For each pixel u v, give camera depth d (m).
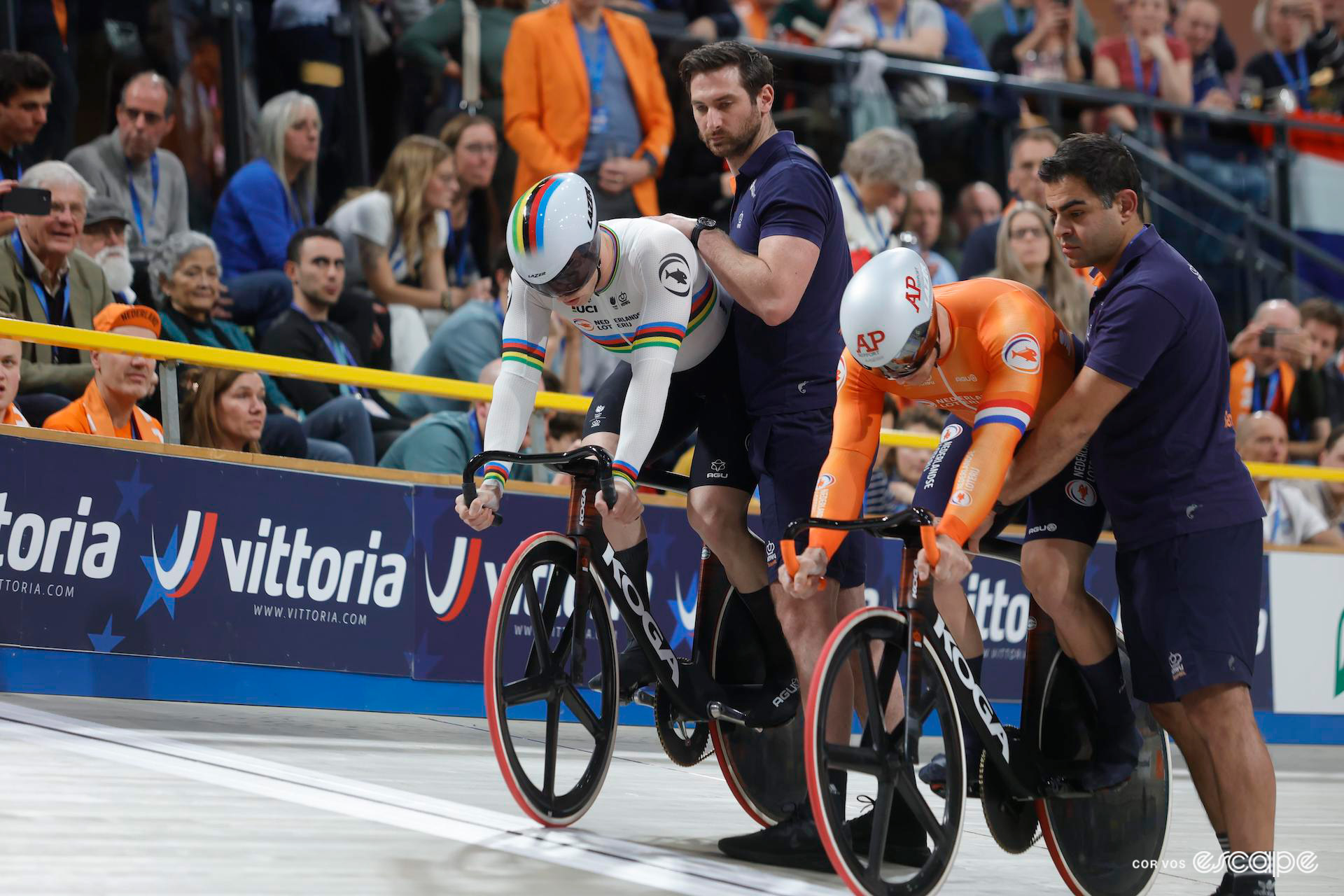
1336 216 29.33
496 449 9.12
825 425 9.65
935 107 24.80
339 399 17.28
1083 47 28.70
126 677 13.32
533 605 9.04
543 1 21.94
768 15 27.22
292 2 20.09
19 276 15.18
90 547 13.19
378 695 14.74
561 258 8.59
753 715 9.71
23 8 17.78
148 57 18.86
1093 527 9.24
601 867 7.95
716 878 7.99
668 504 16.50
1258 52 32.62
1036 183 24.81
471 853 7.96
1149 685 8.89
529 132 20.67
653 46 22.19
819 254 9.56
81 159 17.50
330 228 18.95
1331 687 19.83
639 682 9.72
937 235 23.95
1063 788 8.91
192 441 15.14
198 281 17.38
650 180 21.66
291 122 19.22
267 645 14.11
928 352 8.23
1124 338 8.45
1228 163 28.11
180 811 8.27
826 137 23.72
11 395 13.96
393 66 21.25
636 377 9.09
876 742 8.02
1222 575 8.55
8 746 9.79
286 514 14.30
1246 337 24.17
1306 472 19.30
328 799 9.12
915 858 8.97
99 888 6.49
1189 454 8.62
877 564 17.89
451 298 20.20
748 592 9.94
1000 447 8.24
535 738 14.13
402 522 15.02
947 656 8.41
